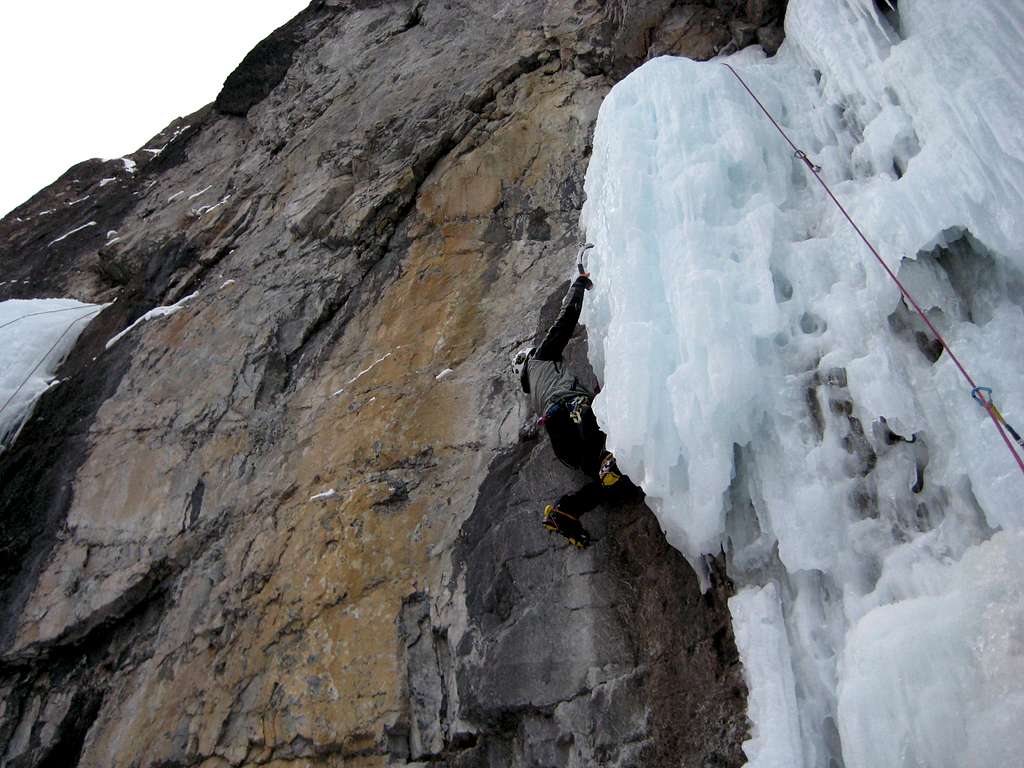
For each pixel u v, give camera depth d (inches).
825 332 144.8
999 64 146.2
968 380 119.4
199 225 354.0
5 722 231.9
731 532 140.3
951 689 98.1
